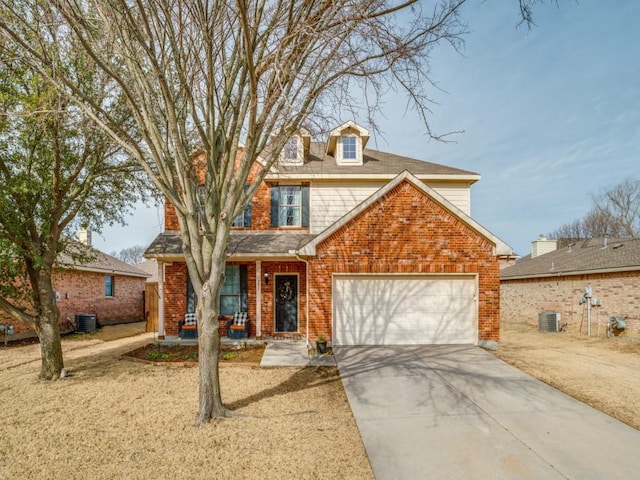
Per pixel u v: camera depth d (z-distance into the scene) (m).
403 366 9.55
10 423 6.35
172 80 6.59
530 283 19.86
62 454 5.29
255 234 14.15
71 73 8.27
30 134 8.56
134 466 4.97
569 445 5.67
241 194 6.86
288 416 6.62
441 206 11.61
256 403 7.23
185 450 5.39
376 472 4.94
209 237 6.46
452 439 5.85
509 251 11.40
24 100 7.62
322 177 14.14
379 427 6.24
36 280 9.27
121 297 23.12
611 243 18.70
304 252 11.31
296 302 13.88
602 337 14.60
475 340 11.55
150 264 32.91
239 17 5.15
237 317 13.41
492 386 8.15
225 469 4.92
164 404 7.18
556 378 8.72
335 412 6.84
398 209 11.57
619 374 9.17
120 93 8.44
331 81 6.16
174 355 11.30
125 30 6.09
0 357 11.82
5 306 8.88
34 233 9.08
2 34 6.14
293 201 14.53
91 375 9.34
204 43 5.95
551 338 14.84
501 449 5.55
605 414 6.75
